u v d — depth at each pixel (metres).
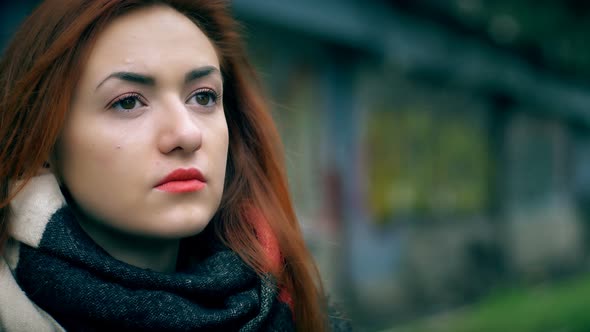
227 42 1.45
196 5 1.33
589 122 13.99
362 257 7.12
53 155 1.19
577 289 7.78
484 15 7.87
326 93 6.68
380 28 6.29
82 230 1.17
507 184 11.53
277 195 1.49
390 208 8.04
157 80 1.15
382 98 8.02
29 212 1.13
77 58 1.13
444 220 9.44
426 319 6.11
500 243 10.55
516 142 12.04
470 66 8.27
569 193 14.47
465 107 10.16
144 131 1.14
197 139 1.13
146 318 1.10
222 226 1.37
